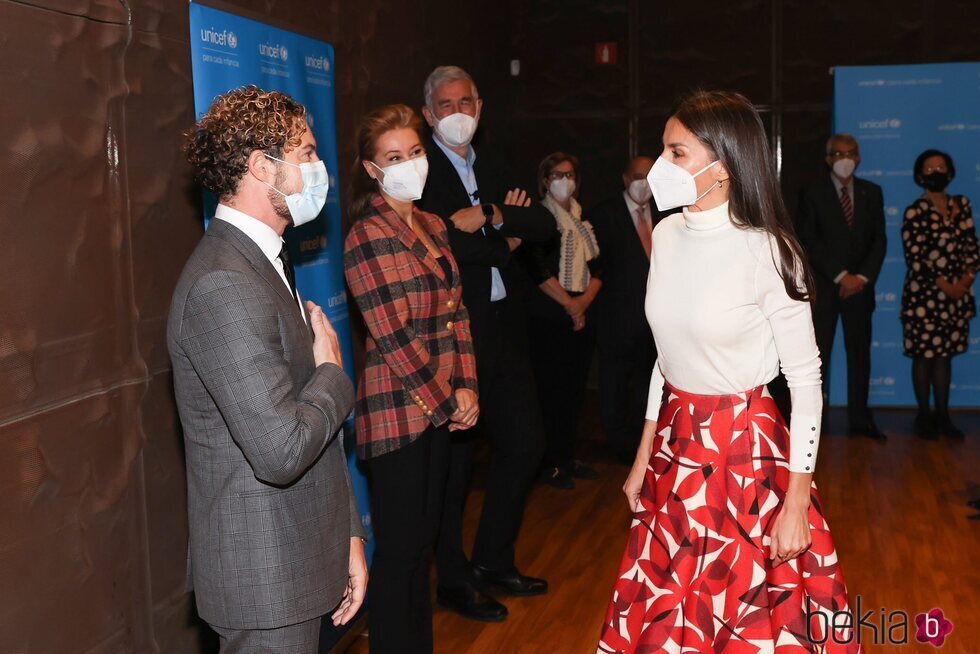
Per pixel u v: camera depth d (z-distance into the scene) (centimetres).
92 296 211
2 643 179
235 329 162
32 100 191
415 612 264
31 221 190
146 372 232
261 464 162
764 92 709
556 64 737
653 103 727
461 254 311
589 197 745
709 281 206
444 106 337
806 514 204
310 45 317
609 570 383
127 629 223
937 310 573
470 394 271
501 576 360
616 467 533
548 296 478
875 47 691
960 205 572
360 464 344
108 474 216
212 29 256
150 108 235
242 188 174
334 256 332
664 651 215
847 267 566
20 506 185
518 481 349
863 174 652
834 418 638
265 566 171
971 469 510
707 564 212
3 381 181
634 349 501
